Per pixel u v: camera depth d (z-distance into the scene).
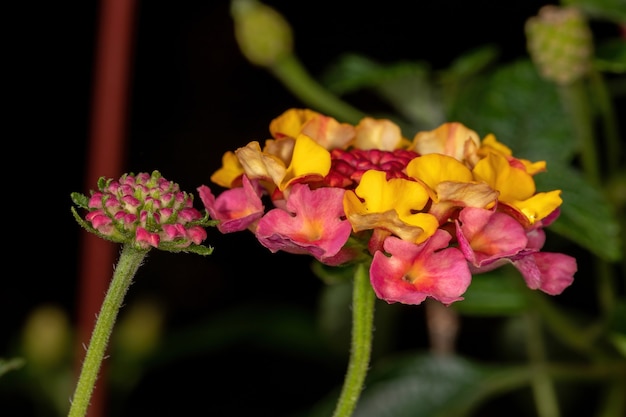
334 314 0.32
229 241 0.40
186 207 0.22
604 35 0.34
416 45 0.37
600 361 0.29
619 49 0.29
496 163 0.22
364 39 0.39
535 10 0.35
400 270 0.22
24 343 0.33
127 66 0.31
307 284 0.40
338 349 0.33
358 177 0.22
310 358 0.38
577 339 0.29
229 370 0.39
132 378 0.34
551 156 0.28
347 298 0.32
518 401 0.34
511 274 0.28
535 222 0.22
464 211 0.22
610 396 0.29
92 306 0.31
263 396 0.38
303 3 0.40
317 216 0.22
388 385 0.29
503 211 0.22
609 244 0.27
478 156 0.23
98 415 0.31
